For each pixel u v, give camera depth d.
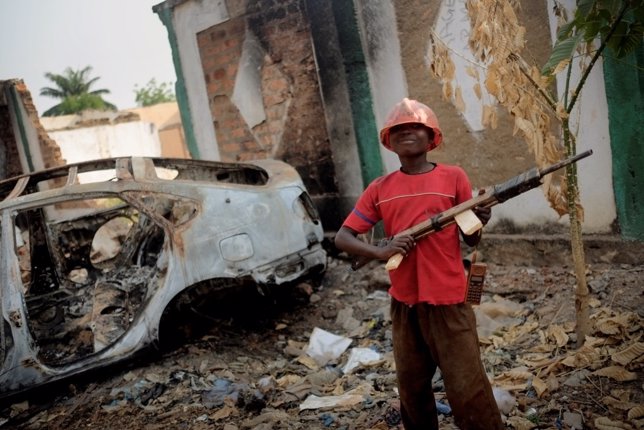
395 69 4.84
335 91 5.27
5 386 3.30
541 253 4.14
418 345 1.94
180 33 6.76
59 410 3.33
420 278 1.83
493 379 2.81
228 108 6.54
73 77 46.22
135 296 4.29
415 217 1.84
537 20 3.84
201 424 2.93
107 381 3.54
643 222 3.61
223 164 4.74
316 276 4.25
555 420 2.34
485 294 3.97
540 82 2.49
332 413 2.82
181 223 3.67
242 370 3.55
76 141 22.53
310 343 3.74
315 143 5.71
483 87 4.26
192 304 3.82
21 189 4.08
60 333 4.00
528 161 4.20
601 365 2.62
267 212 3.82
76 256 4.86
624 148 3.57
